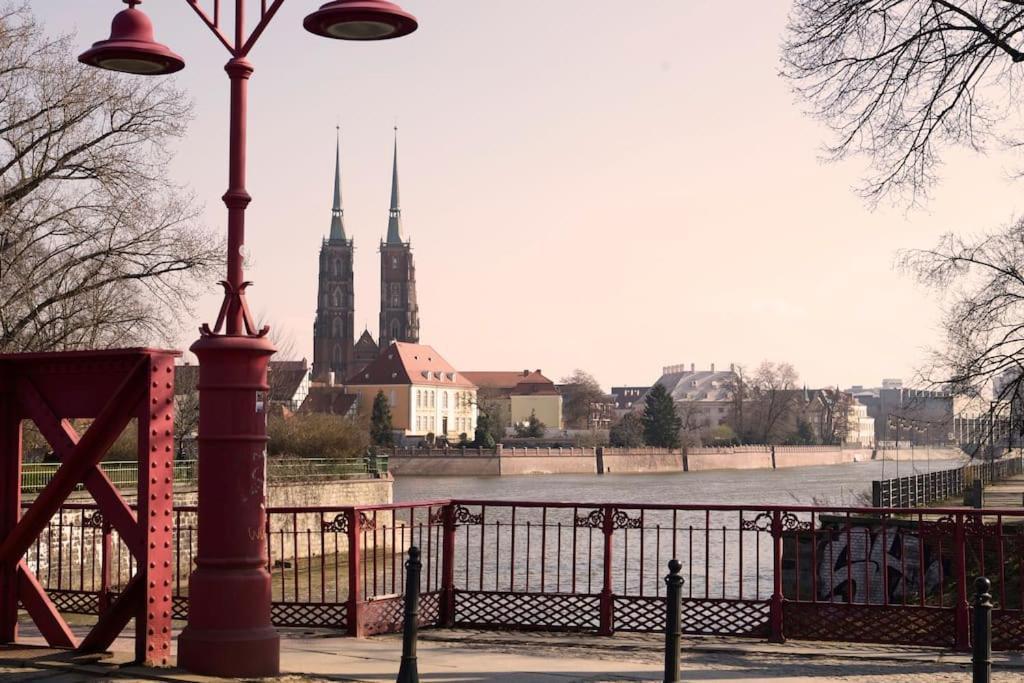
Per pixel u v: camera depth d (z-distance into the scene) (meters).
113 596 13.50
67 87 36.97
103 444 8.94
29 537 9.46
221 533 8.59
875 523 24.28
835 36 19.73
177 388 54.38
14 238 36.31
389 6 8.77
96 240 38.06
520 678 9.25
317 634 11.91
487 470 142.00
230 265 8.80
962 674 9.91
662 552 37.03
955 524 11.54
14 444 9.58
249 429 8.67
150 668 8.47
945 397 28.97
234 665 8.46
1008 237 27.97
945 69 19.70
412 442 163.25
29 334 37.59
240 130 8.86
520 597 12.55
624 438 171.00
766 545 41.78
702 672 9.90
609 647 11.35
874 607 11.69
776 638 11.88
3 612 9.56
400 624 12.53
